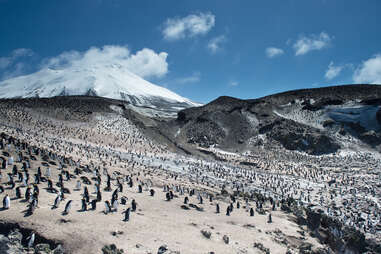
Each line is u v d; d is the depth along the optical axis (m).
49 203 30.56
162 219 34.00
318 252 32.47
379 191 89.94
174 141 188.62
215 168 122.00
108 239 24.45
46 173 42.59
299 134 178.25
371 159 142.62
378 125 173.50
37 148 59.62
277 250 31.61
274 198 79.88
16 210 26.80
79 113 167.50
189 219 36.53
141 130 176.75
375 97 197.50
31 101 167.00
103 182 50.88
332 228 49.19
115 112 190.38
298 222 49.56
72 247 22.45
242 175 113.62
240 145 189.62
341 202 79.50
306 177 116.19
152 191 47.22
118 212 32.91
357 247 46.69
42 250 21.16
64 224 25.72
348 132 175.62
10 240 21.38
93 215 29.56
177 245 26.23
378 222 61.69
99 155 94.25
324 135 169.00
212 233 32.38
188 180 83.12
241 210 49.59
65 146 94.56
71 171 51.41
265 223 42.09
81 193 38.34
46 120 139.00
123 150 130.12
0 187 31.38
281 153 167.50
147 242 25.56
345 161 143.12
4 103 146.62
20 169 42.94
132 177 65.31
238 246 29.91
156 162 117.38
